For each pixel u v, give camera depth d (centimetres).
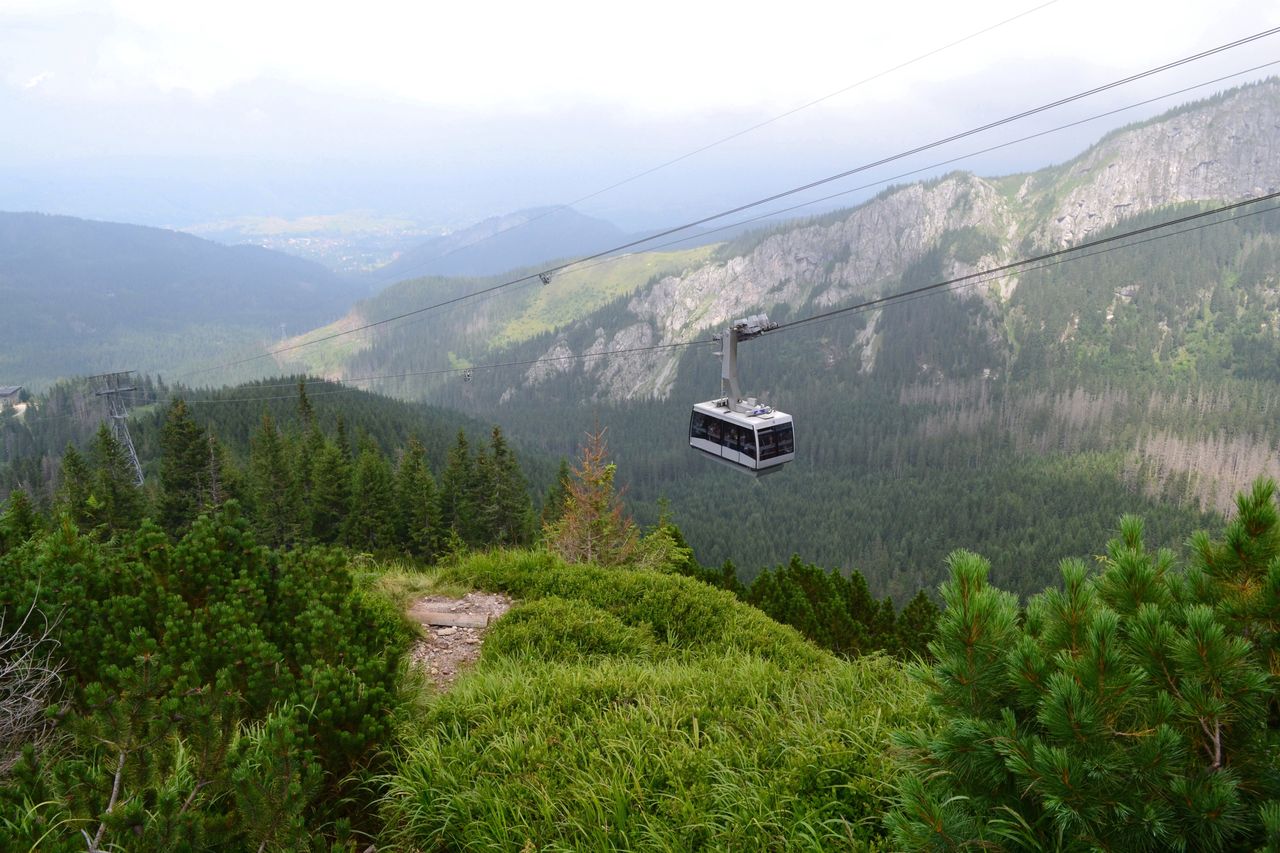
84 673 671
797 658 1179
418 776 655
